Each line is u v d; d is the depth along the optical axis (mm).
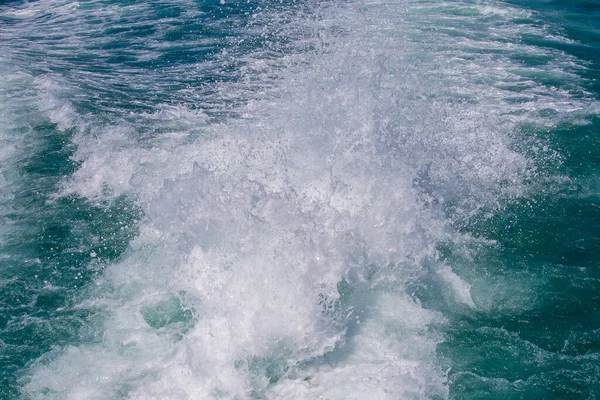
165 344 4453
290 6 14062
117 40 12133
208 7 14367
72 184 6750
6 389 4078
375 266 5301
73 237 5840
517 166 6801
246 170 6172
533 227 5840
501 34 11680
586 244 5598
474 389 4055
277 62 10367
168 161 6891
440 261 5391
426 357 4336
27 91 9273
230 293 4781
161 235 5648
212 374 4160
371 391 4027
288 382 4148
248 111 8430
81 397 3990
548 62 10156
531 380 4125
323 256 5137
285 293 4809
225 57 10789
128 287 5113
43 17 14094
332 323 4691
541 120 7895
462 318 4742
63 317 4770
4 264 5422
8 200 6461
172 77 9961
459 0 13875
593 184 6516
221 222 5258
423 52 10562
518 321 4699
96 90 9359
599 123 7766
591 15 12906
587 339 4484
